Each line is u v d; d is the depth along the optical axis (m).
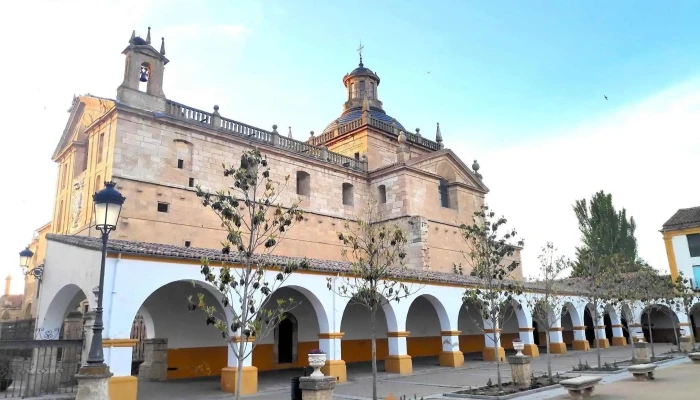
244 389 16.03
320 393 11.00
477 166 41.25
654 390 14.87
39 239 36.41
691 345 31.50
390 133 39.03
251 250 10.06
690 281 40.47
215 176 26.77
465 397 14.57
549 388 15.88
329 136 40.59
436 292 23.97
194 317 21.73
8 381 16.53
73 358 15.73
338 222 32.75
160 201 24.23
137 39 25.36
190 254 15.42
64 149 30.56
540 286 29.36
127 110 23.77
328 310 18.98
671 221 45.25
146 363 20.66
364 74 44.28
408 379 19.45
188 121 25.88
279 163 30.31
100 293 10.95
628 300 29.86
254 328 9.37
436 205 35.56
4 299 54.31
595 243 48.78
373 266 14.42
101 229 11.07
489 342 27.09
